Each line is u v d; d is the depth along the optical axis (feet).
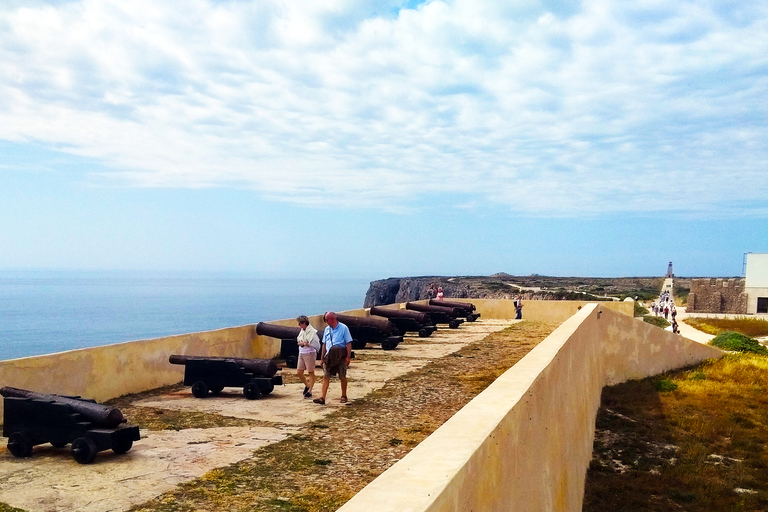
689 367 74.90
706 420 53.72
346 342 37.93
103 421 25.72
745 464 44.32
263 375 39.45
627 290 333.01
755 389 64.54
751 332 137.80
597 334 57.52
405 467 11.59
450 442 13.37
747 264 204.33
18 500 21.13
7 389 27.61
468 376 47.52
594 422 49.90
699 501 37.86
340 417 34.09
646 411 55.83
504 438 15.78
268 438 29.48
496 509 14.55
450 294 371.35
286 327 54.44
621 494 38.42
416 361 55.83
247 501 21.29
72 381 35.55
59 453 26.91
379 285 537.65
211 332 49.01
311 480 23.61
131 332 537.65
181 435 29.94
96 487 22.49
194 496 21.67
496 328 91.40
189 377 39.93
